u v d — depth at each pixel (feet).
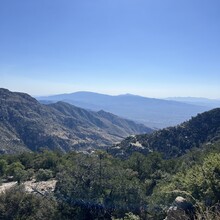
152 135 405.59
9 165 260.62
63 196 159.43
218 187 78.89
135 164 194.18
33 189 170.71
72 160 206.18
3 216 142.92
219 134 348.18
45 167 247.50
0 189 184.24
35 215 143.23
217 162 86.63
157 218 119.55
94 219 146.61
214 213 24.98
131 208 140.77
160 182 157.38
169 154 353.72
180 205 47.75
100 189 156.46
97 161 179.52
